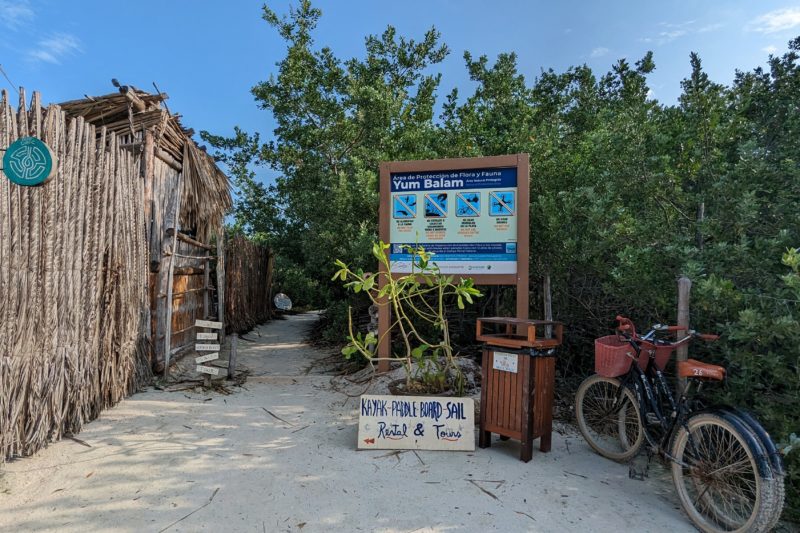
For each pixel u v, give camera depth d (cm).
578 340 578
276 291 1567
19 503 293
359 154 1052
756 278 384
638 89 991
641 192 525
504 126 880
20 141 308
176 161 670
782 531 289
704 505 298
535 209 589
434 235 565
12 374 344
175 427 432
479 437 402
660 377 358
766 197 435
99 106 571
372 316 698
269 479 331
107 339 474
